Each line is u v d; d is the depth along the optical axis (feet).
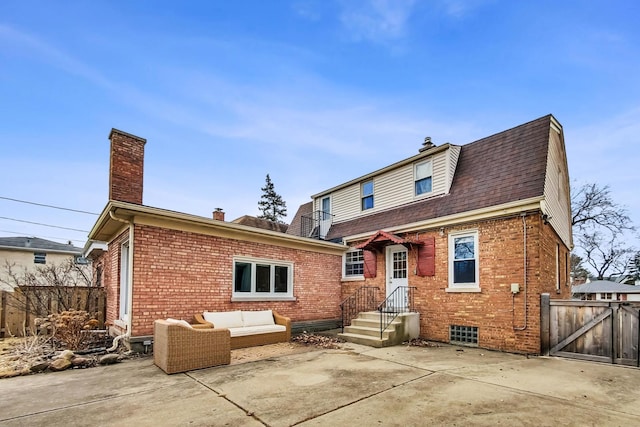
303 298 39.04
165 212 26.89
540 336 26.40
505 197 30.48
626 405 14.80
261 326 30.45
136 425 12.44
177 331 20.20
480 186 34.27
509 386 17.49
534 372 20.58
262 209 145.28
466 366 22.06
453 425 12.48
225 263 31.65
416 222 35.96
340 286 44.09
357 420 12.88
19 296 32.35
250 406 14.35
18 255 80.94
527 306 27.37
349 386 17.29
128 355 24.12
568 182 47.57
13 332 31.65
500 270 29.43
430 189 40.19
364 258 42.04
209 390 16.57
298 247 39.04
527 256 27.89
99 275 46.09
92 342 28.86
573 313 25.41
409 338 32.73
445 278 33.27
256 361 23.11
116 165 30.60
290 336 32.17
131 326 24.95
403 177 43.57
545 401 15.17
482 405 14.56
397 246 38.86
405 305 36.81
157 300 26.55
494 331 29.04
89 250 44.27
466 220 31.99
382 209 45.70
